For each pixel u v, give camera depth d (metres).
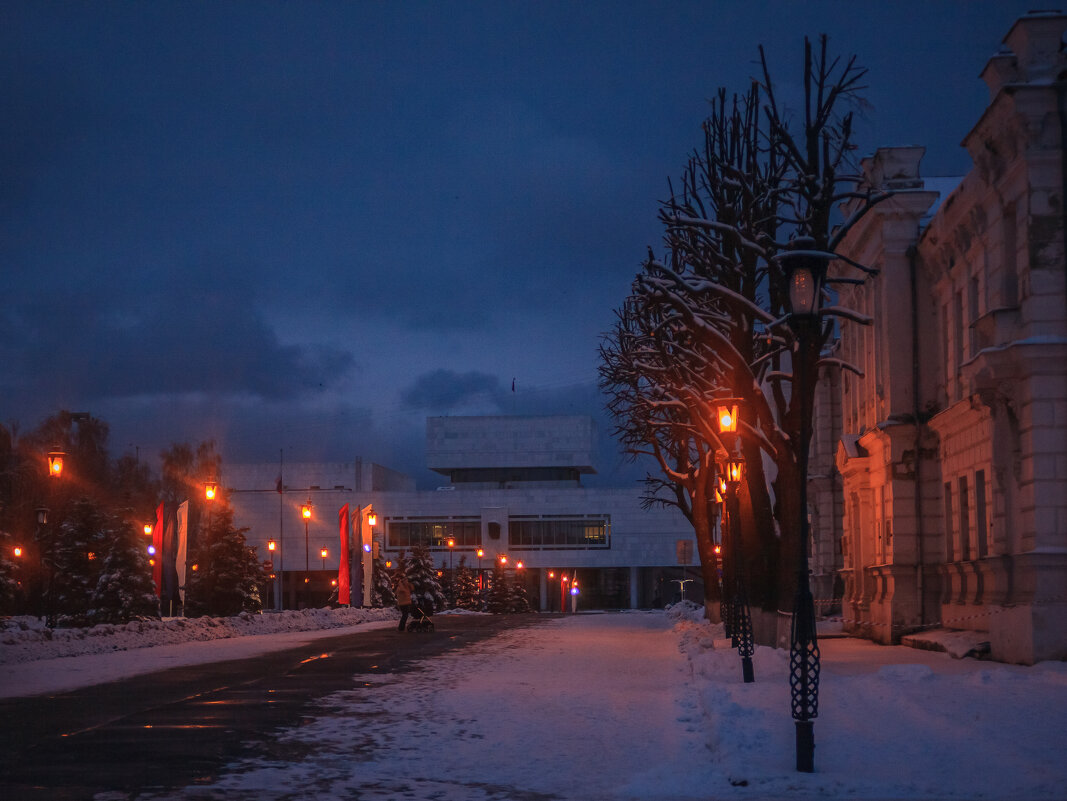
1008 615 22.41
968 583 27.48
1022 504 22.62
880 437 31.50
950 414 28.00
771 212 25.77
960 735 11.95
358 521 61.44
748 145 26.58
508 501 124.88
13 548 54.91
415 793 9.45
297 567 126.50
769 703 14.55
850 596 36.50
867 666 22.14
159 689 17.98
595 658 25.25
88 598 56.91
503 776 10.33
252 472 130.50
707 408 28.39
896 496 30.64
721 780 9.98
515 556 123.94
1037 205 22.58
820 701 14.77
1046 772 10.01
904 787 9.51
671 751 11.77
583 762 11.10
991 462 24.84
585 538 123.56
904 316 31.20
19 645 24.69
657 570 126.31
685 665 22.88
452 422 134.50
